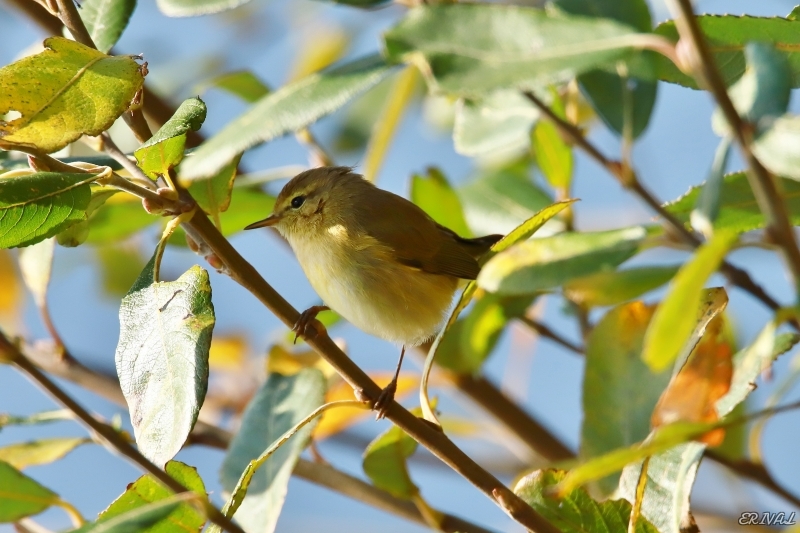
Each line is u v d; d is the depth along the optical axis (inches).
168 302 221.0
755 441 299.7
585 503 255.3
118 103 220.7
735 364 279.0
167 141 227.8
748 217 264.2
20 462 329.1
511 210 423.8
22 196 214.1
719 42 251.4
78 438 334.6
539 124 379.2
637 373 285.1
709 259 147.6
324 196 407.2
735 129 171.5
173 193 228.2
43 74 219.8
